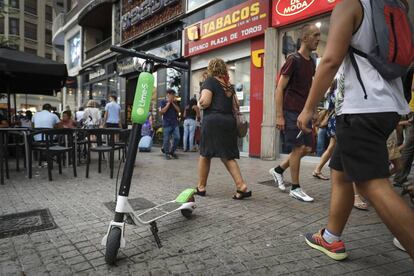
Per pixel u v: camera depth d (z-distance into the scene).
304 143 4.16
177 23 12.30
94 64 21.09
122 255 2.53
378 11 1.83
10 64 6.76
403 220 1.73
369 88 1.85
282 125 4.19
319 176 5.68
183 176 5.94
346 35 1.85
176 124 8.76
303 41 4.14
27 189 4.81
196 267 2.34
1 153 5.21
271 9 8.41
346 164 1.92
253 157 9.05
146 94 2.51
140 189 4.82
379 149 1.84
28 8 50.31
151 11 13.82
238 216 3.48
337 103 2.20
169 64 2.78
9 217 3.46
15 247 2.68
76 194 4.48
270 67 8.43
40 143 6.77
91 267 2.34
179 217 3.43
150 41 14.05
